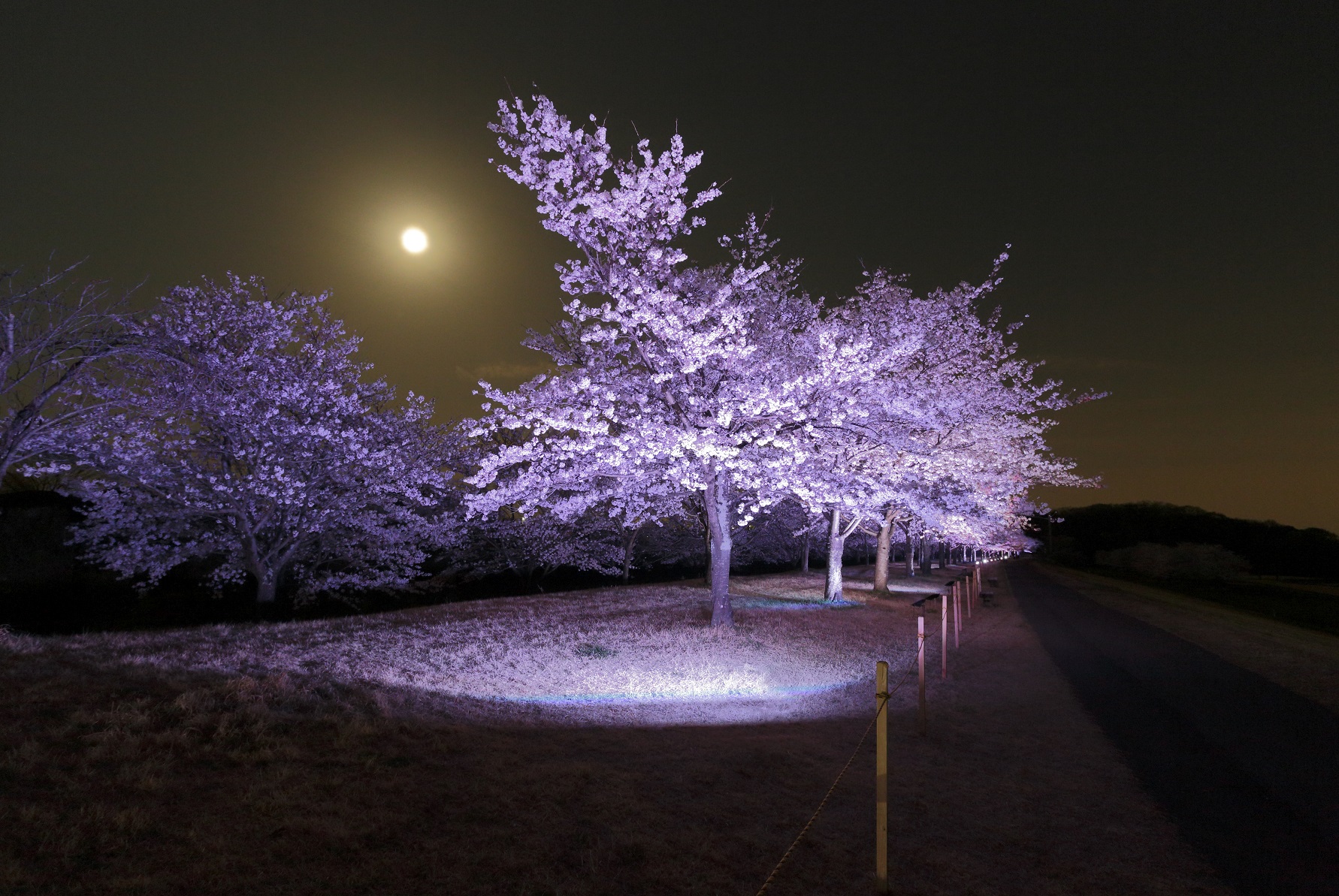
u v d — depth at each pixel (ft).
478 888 13.83
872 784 22.76
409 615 51.93
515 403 47.55
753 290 57.11
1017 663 48.14
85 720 19.80
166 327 46.32
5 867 12.34
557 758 22.27
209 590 71.15
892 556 243.40
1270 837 19.83
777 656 44.14
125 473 54.29
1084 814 21.50
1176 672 45.19
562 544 89.81
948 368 70.49
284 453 60.08
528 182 44.19
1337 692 39.50
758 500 49.14
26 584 65.62
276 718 22.17
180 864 13.33
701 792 20.47
